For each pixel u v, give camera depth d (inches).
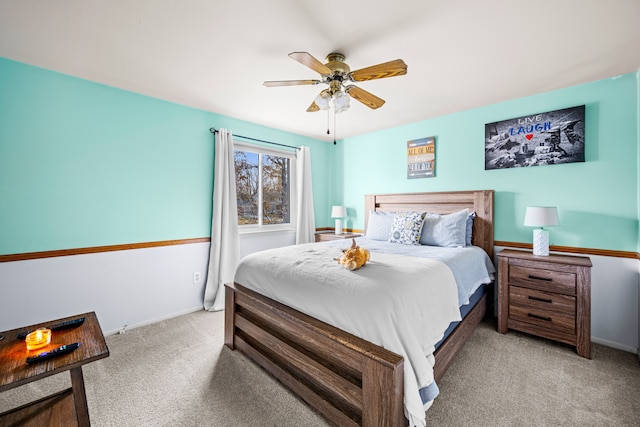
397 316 52.6
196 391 68.9
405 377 48.3
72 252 92.6
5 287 81.7
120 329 102.2
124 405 63.9
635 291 88.4
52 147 88.7
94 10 60.2
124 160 103.4
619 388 69.1
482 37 69.7
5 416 48.7
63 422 48.1
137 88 101.7
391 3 57.8
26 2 57.3
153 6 59.0
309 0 56.9
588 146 96.0
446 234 113.3
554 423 58.0
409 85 98.1
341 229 172.9
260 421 59.5
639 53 76.9
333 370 57.6
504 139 113.3
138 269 107.0
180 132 118.2
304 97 109.7
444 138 131.5
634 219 88.7
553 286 89.4
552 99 102.7
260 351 78.1
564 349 88.4
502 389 68.8
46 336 52.6
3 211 81.4
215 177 126.4
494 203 117.1
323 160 184.5
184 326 106.7
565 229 100.7
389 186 154.3
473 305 94.5
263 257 86.2
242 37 70.2
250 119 138.5
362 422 51.6
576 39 70.4
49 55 79.4
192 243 122.5
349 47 74.1
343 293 59.4
